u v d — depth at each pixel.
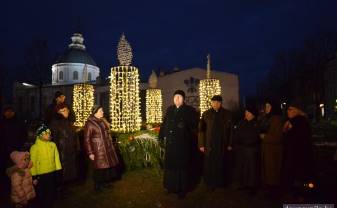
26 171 6.27
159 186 7.79
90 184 8.11
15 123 8.49
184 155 6.88
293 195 6.96
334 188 7.43
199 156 8.88
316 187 7.17
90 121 7.36
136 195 7.20
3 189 7.91
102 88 38.72
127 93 10.56
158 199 6.93
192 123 7.03
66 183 8.19
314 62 39.72
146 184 7.96
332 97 43.50
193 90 35.38
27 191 6.24
